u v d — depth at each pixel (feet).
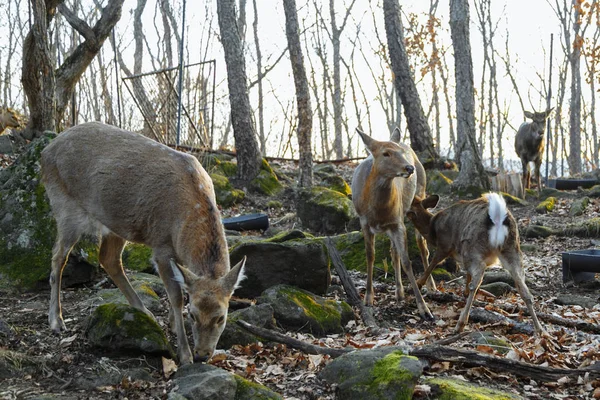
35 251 24.03
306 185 47.73
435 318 22.75
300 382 16.42
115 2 49.16
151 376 16.44
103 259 19.38
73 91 52.49
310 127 48.01
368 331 20.85
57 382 16.07
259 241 24.12
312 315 20.80
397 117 118.21
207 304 15.25
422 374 16.60
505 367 16.75
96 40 48.96
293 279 22.76
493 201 20.61
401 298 24.52
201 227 16.67
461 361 16.81
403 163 22.68
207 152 53.21
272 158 62.28
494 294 26.04
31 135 47.16
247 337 18.81
